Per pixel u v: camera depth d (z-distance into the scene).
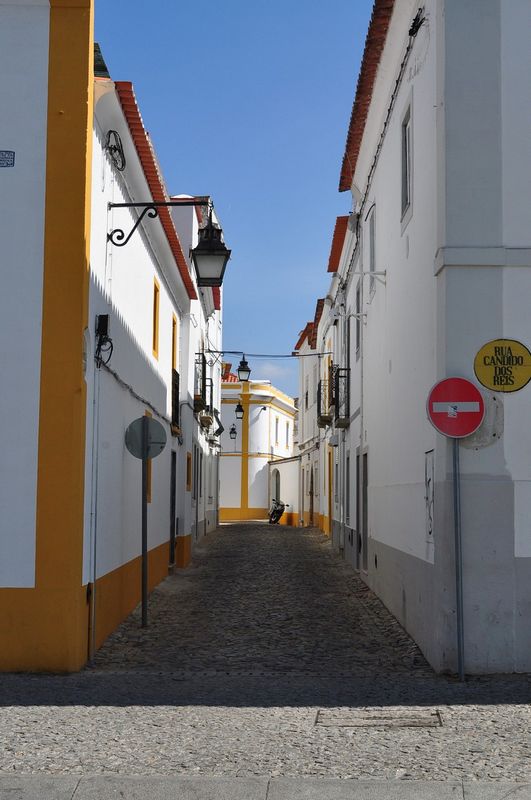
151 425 11.60
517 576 8.66
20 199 9.11
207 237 12.89
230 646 10.63
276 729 6.66
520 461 8.74
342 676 8.83
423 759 5.89
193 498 25.97
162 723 6.83
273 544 28.11
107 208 10.71
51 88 9.19
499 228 8.94
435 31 9.48
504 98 9.02
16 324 9.03
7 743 6.25
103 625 10.52
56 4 9.22
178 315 20.62
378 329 14.70
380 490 14.30
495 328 8.87
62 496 8.90
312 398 37.16
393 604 12.62
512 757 5.91
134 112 10.52
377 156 14.63
